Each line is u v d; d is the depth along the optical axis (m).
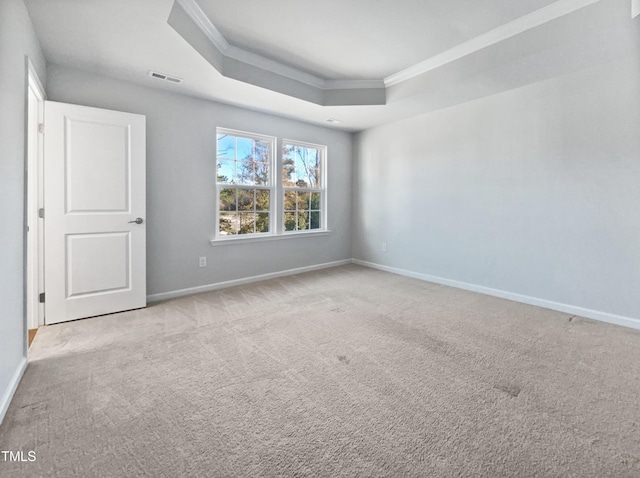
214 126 3.68
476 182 3.69
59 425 1.45
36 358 2.07
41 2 1.90
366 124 4.74
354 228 5.39
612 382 1.82
